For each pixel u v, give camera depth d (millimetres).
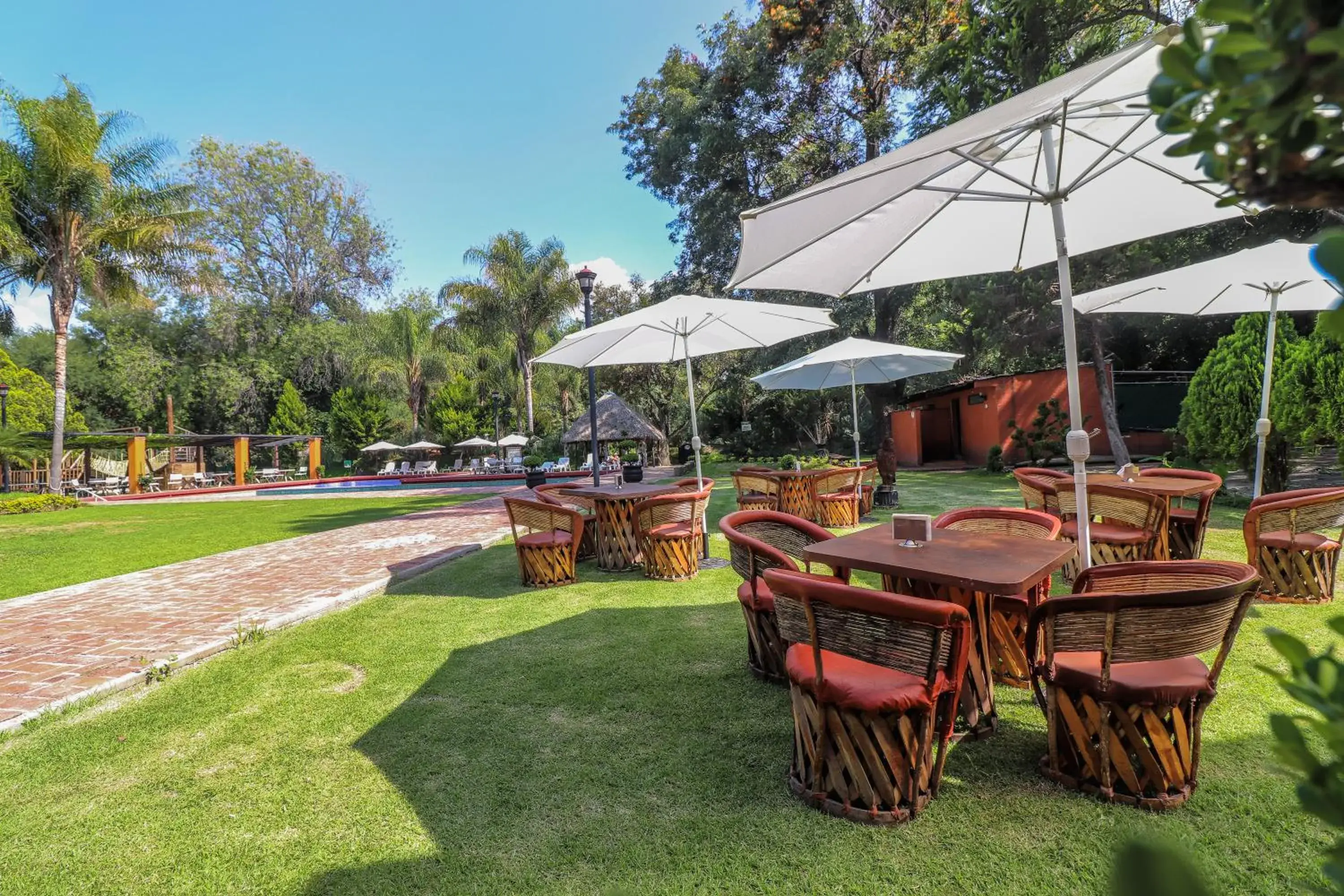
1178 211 3701
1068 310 3070
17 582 6852
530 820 2375
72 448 24172
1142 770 2285
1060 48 10570
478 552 7621
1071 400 3117
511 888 2033
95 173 16375
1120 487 4598
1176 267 10906
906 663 2176
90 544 9586
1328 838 2055
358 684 3709
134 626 4852
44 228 16750
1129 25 10938
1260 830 2113
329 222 36125
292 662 4090
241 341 34125
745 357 23297
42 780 2768
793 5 16828
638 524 5902
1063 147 2973
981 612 2797
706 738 2914
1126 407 16312
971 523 3887
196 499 19953
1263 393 5191
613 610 4949
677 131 19734
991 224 3859
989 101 11031
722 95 19031
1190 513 5195
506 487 20688
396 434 33719
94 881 2135
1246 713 2869
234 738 3092
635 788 2543
